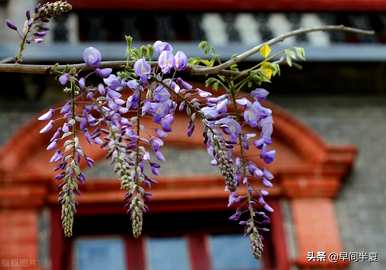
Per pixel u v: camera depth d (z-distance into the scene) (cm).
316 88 732
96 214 621
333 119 723
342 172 672
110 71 239
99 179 631
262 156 244
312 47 720
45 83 670
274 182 660
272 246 650
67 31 727
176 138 661
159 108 237
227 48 707
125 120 238
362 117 731
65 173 237
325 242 646
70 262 618
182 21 761
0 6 720
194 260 642
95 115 253
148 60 242
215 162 238
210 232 650
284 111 714
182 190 640
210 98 243
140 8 741
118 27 753
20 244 597
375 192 686
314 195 661
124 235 638
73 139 238
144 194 225
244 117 242
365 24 802
